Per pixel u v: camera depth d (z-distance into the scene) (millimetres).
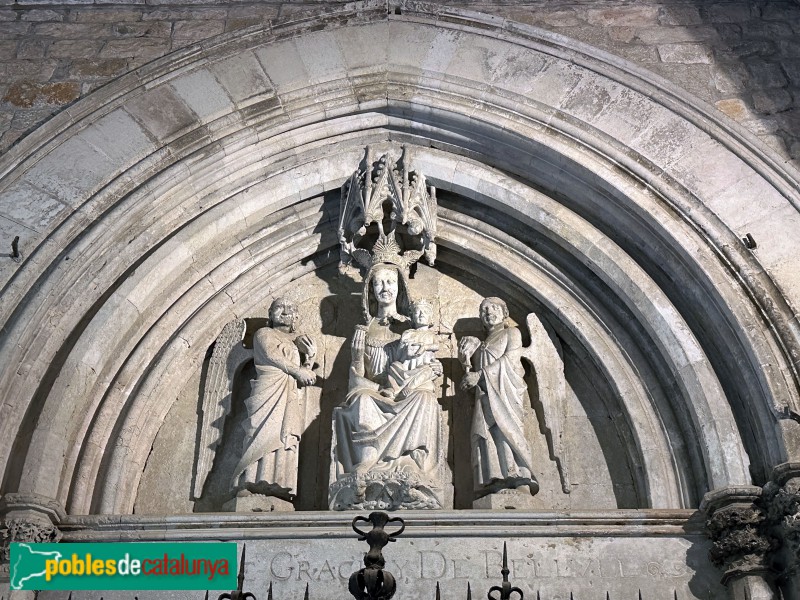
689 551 7188
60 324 7734
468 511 7262
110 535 7301
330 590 7055
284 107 8695
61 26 9281
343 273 8945
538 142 8422
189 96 8680
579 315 8367
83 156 8336
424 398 7781
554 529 7234
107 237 8070
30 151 8352
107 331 7891
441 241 8859
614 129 8414
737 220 7930
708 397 7457
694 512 7246
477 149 8758
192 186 8484
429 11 9117
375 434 7598
